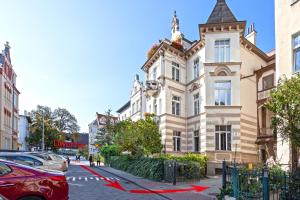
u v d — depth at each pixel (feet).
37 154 67.41
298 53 52.47
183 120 104.63
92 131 300.20
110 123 207.62
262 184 35.35
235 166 42.32
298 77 36.55
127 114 177.78
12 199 25.50
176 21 118.83
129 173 97.25
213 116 91.25
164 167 72.49
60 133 268.82
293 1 53.93
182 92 106.22
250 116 95.09
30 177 26.89
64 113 290.15
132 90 155.53
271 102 36.65
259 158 93.09
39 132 237.45
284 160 51.62
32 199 26.53
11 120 163.43
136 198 46.37
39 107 264.31
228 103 91.40
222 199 42.11
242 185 38.96
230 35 92.53
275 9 58.08
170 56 103.50
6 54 153.07
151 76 114.32
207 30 93.66
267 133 92.94
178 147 102.42
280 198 33.50
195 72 102.83
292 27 53.72
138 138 94.38
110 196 47.60
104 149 167.22
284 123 35.42
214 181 71.00
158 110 104.94
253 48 99.09
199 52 99.45
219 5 97.09
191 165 72.49
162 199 46.11
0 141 135.13
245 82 94.99
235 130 89.30
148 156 92.73
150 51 112.27
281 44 56.03
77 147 299.79
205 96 92.58
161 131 101.14
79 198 45.01
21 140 230.89
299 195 31.24
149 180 74.33
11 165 26.91
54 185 27.89
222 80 92.07
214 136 90.58
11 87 162.81
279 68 56.18
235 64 91.50
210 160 88.99
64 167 71.77
